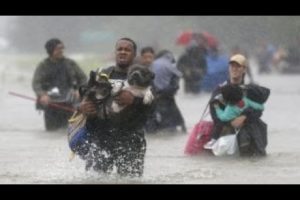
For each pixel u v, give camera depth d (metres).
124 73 17.70
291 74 80.50
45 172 18.80
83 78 29.02
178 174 18.72
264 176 18.52
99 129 17.45
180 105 40.97
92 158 17.59
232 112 21.62
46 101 28.50
